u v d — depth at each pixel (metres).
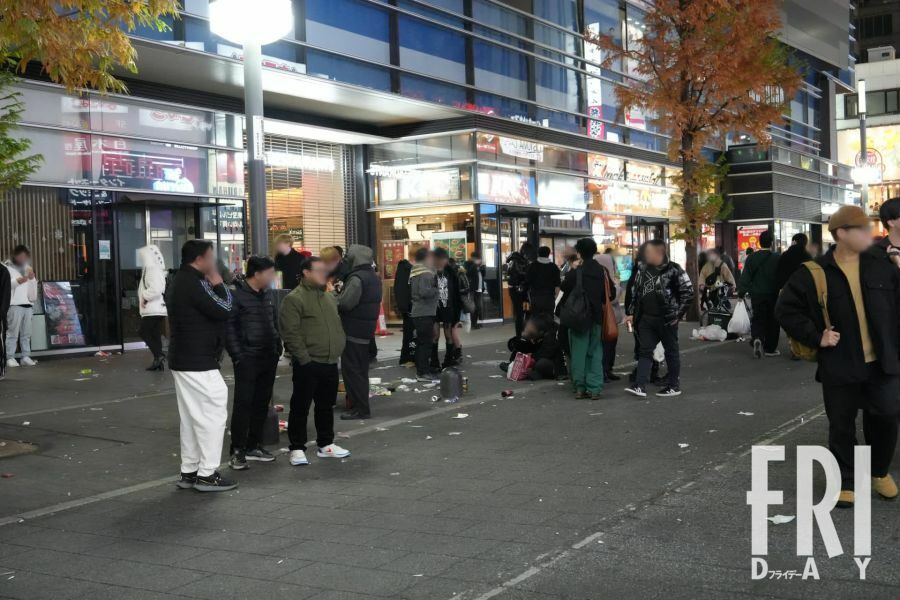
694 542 4.89
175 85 16.56
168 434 8.66
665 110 19.22
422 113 20.70
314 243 21.22
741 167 36.81
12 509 6.13
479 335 19.20
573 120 25.75
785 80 18.69
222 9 10.32
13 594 4.49
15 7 7.61
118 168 15.70
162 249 16.78
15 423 9.20
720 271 17.27
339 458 7.54
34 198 14.60
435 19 20.53
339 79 17.94
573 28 25.83
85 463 7.50
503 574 4.50
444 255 13.21
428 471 6.96
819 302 5.46
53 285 14.89
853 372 5.37
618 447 7.58
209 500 6.29
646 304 10.30
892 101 63.44
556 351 12.22
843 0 43.56
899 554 4.57
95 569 4.84
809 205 41.03
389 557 4.86
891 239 5.94
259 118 10.70
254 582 4.55
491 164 21.88
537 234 24.00
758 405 9.41
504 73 22.86
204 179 17.25
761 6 17.98
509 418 9.25
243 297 7.23
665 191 30.95
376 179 22.53
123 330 16.00
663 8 18.42
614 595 4.16
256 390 7.52
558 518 5.49
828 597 4.04
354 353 9.35
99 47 8.80
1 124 8.80
